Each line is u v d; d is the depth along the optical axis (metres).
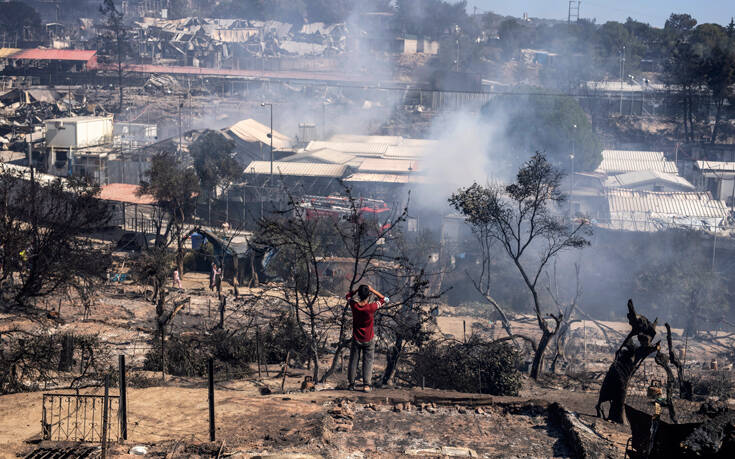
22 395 11.32
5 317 28.50
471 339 23.94
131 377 17.50
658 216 70.12
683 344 40.84
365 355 11.37
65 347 20.14
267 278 45.56
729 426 6.86
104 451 8.26
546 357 33.97
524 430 9.98
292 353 25.33
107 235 59.09
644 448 8.66
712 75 134.25
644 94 148.12
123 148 83.81
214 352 24.59
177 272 45.69
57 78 163.38
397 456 8.65
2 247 25.17
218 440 9.02
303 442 9.05
